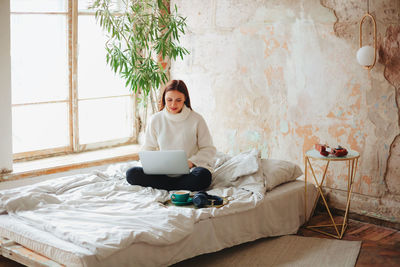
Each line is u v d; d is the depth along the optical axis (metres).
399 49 3.64
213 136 5.07
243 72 4.70
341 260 3.23
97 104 5.30
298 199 3.84
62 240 2.77
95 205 3.32
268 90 4.52
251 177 3.73
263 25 4.47
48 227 2.90
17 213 3.16
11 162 4.32
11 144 4.29
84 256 2.54
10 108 4.24
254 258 3.28
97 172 4.07
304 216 3.92
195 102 5.21
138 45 4.97
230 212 3.28
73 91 5.02
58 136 5.03
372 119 3.86
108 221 2.96
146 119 5.50
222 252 3.39
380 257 3.30
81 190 3.65
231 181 3.80
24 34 4.64
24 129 4.78
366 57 3.70
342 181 4.10
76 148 5.14
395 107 3.72
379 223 3.91
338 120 4.06
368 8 3.77
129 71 4.82
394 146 3.77
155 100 5.35
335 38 3.99
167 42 4.94
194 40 5.10
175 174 3.75
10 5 4.50
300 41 4.23
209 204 3.38
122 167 4.17
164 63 5.35
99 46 5.20
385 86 3.76
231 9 4.71
